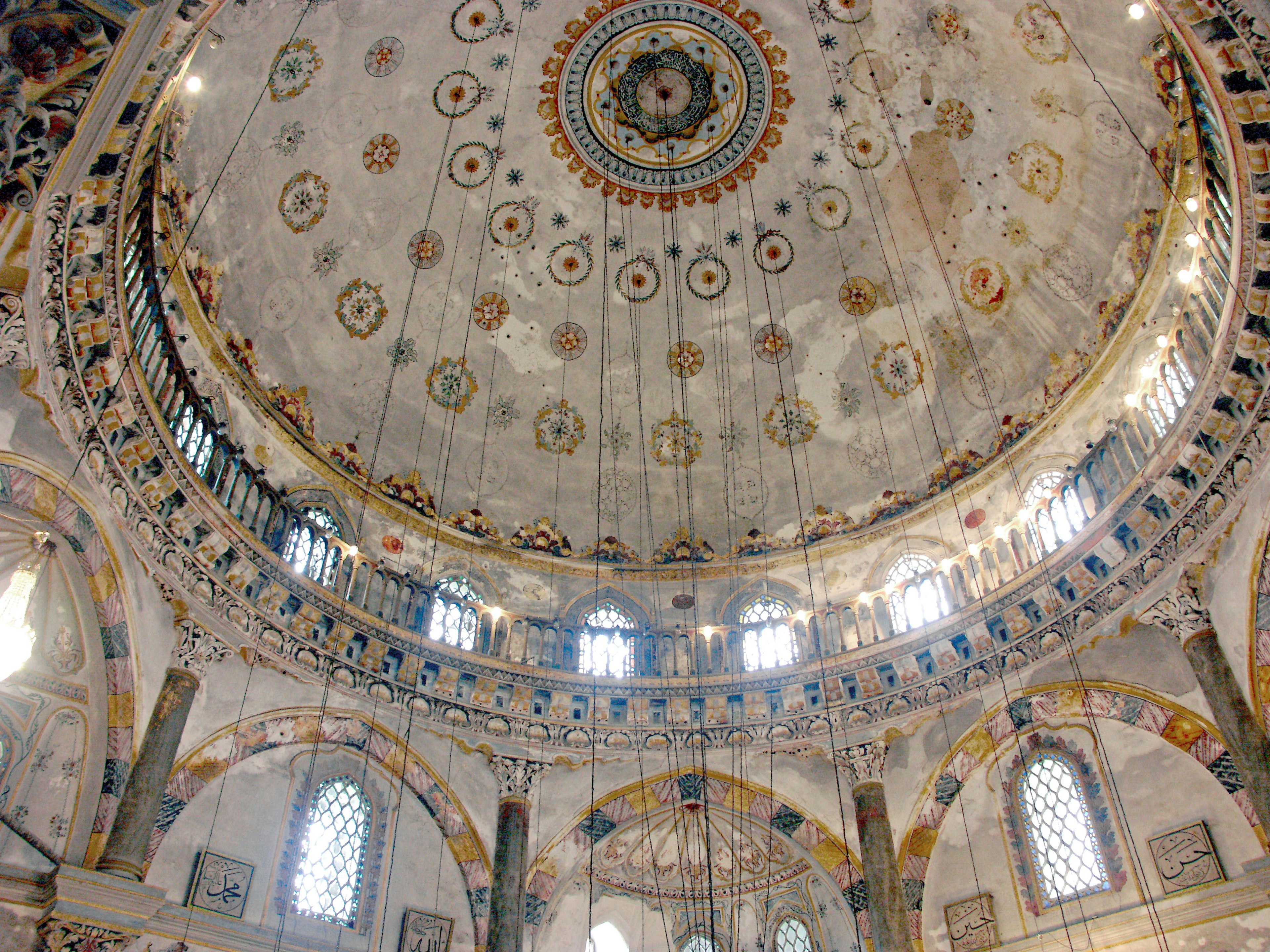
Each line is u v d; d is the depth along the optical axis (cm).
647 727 2109
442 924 1877
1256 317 1479
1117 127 1914
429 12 2050
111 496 1503
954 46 2069
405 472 2344
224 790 1703
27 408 1359
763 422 2509
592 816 2047
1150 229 1930
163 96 1132
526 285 2427
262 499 1945
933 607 2127
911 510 2330
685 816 2183
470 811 1959
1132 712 1775
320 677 1841
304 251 2203
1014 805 1923
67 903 1359
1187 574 1662
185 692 1603
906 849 1928
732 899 2302
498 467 2461
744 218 2388
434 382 2409
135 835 1458
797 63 2188
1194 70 1334
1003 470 2208
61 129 916
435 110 2203
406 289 2347
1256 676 1554
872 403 2439
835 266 2392
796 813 2025
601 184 2355
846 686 2081
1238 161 1364
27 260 1240
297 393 2202
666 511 2514
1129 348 1983
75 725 1480
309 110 2066
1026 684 1888
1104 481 1927
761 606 2361
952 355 2344
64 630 1486
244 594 1767
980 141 2158
